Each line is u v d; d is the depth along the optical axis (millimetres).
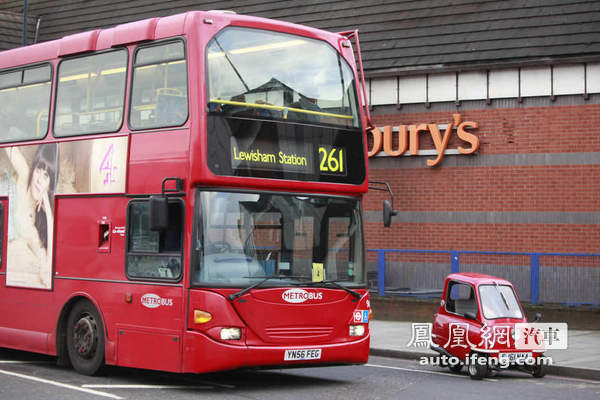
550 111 22047
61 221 13680
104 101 13195
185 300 11492
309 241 12312
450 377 14461
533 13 22984
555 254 20969
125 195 12555
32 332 14125
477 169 22859
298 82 12555
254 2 28094
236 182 11727
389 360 16953
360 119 13172
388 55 24188
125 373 13586
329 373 14469
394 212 13156
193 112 11609
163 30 12312
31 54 14734
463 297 15273
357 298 12602
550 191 21969
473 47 23094
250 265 11758
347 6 26188
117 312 12531
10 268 14695
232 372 14188
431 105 23500
